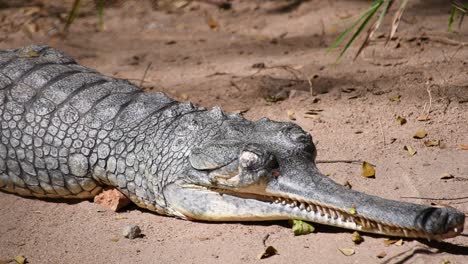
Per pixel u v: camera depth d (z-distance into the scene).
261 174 12.10
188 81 19.86
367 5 25.05
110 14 26.83
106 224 13.30
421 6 24.31
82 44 23.77
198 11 26.61
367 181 13.84
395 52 20.52
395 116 16.62
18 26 25.61
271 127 13.11
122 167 13.63
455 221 10.75
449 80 18.20
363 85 18.47
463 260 10.92
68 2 28.23
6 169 14.72
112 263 11.87
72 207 14.18
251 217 12.54
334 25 23.58
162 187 13.19
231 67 20.75
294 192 11.98
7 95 15.05
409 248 11.37
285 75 19.70
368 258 11.22
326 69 19.83
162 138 13.45
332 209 11.83
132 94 14.80
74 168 14.06
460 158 14.48
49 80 15.23
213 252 11.91
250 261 11.51
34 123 14.52
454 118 16.25
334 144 15.55
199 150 12.71
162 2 27.75
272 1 26.77
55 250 12.47
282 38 23.09
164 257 11.91
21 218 13.81
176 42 23.56
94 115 14.26
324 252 11.54
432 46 20.69
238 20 25.31
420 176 13.88
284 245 11.91
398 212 11.08
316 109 17.28
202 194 12.79
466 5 16.30
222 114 13.58
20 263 12.05
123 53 22.69
